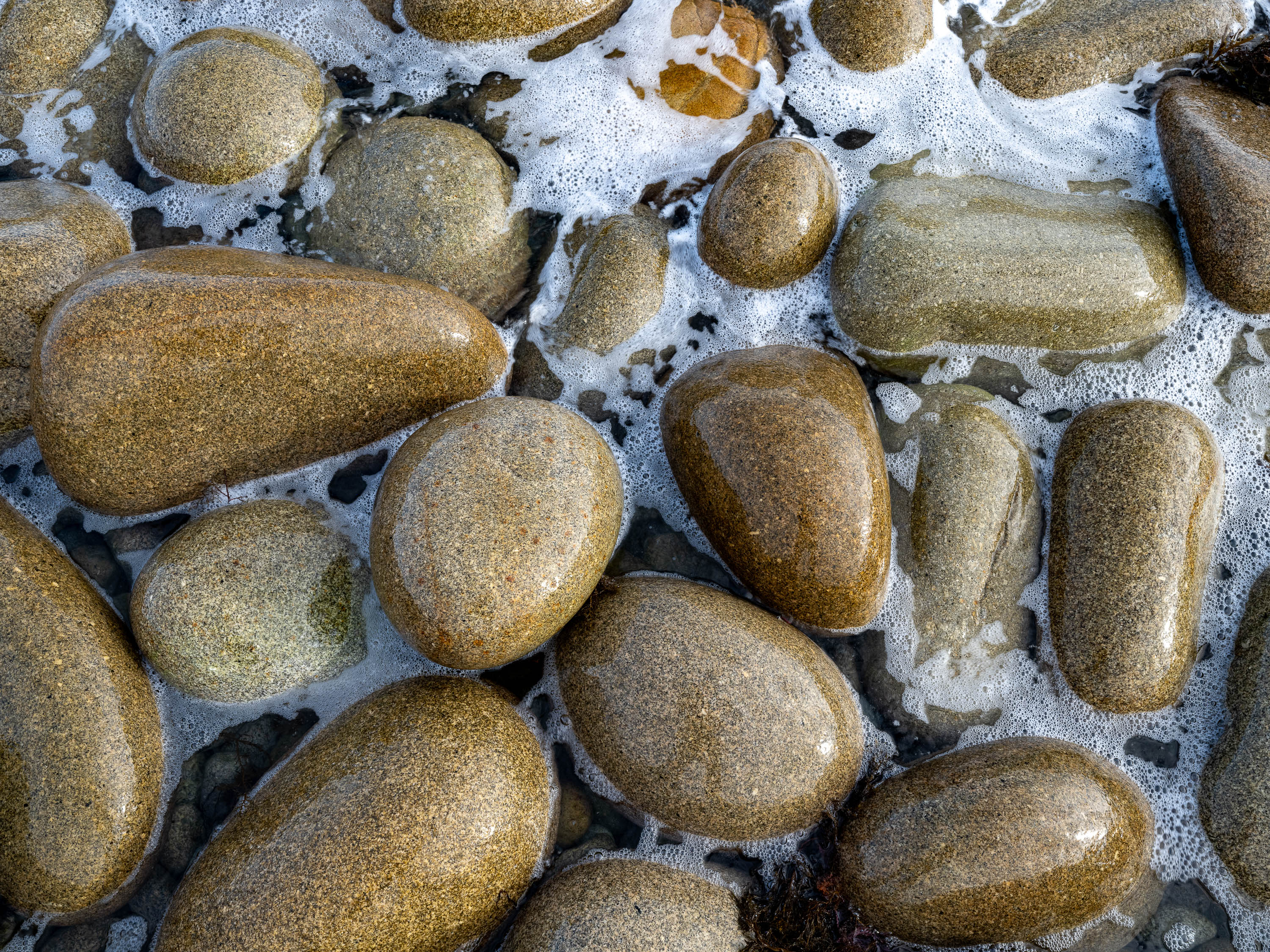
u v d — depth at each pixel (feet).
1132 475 3.57
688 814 3.43
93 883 3.33
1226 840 3.52
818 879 3.46
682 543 3.73
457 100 3.92
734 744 3.39
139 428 3.44
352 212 3.78
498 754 3.35
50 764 3.31
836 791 3.47
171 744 3.53
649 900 3.35
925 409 3.75
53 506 3.66
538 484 3.34
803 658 3.50
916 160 3.93
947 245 3.66
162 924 3.30
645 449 3.79
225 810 3.52
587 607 3.53
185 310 3.40
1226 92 3.91
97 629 3.43
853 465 3.48
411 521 3.32
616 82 3.92
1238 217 3.69
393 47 3.95
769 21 3.98
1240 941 3.51
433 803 3.26
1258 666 3.59
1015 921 3.39
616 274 3.77
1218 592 3.72
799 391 3.55
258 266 3.52
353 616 3.54
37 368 3.39
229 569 3.43
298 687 3.52
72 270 3.60
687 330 3.83
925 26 3.95
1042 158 3.94
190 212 3.84
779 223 3.69
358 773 3.30
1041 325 3.71
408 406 3.63
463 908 3.28
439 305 3.58
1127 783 3.51
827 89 3.96
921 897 3.38
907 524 3.67
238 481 3.63
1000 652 3.64
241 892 3.22
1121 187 3.90
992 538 3.62
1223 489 3.73
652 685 3.43
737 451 3.50
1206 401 3.81
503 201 3.82
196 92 3.74
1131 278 3.67
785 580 3.51
